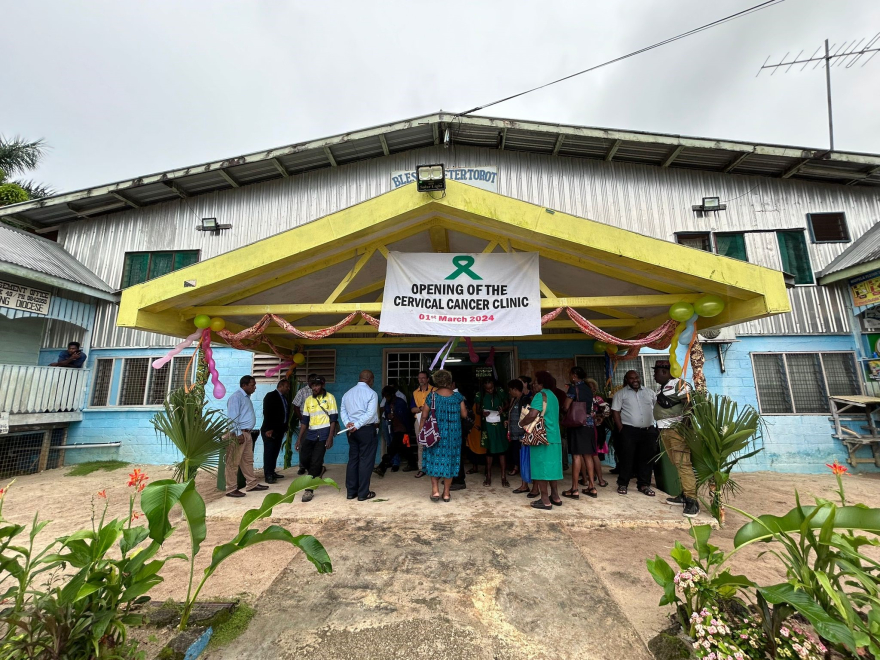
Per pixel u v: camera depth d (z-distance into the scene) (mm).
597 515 4590
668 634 2418
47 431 8961
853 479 7430
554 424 4832
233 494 5637
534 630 2584
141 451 9352
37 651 2055
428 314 4969
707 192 9648
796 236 9227
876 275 8141
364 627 2621
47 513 5527
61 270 9086
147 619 2537
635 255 4445
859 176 9148
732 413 4352
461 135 9750
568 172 9953
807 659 1952
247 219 10289
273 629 2617
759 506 5547
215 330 5551
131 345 9828
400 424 7137
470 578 3223
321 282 5895
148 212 10547
